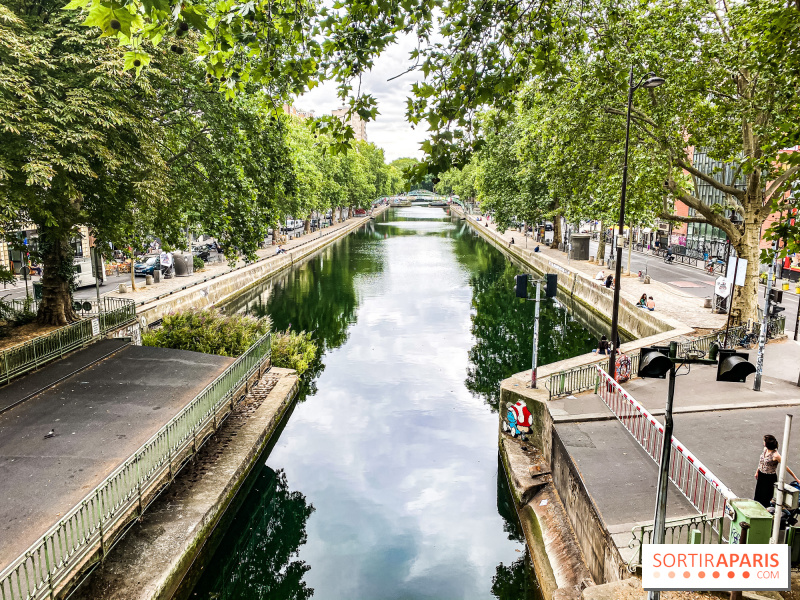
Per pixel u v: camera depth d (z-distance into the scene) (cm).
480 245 7912
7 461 1030
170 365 1625
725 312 2661
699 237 5425
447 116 611
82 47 1563
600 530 927
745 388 1603
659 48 1927
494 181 5241
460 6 651
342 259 6344
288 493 1496
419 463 1658
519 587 1130
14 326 2058
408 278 5003
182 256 3825
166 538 1027
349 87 669
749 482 1019
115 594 876
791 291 3388
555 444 1316
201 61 616
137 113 1694
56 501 902
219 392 1422
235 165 2116
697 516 863
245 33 616
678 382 1670
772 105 1531
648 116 2148
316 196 6384
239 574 1243
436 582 1151
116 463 1025
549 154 2630
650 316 2622
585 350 2702
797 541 776
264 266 4872
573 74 2019
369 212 15675
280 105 727
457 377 2414
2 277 2078
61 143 1386
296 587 1152
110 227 1831
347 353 2772
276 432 1794
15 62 1407
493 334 3105
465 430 1886
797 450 1152
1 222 1578
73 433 1151
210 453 1412
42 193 1538
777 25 937
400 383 2341
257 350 1833
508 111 662
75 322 1962
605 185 2202
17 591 721
